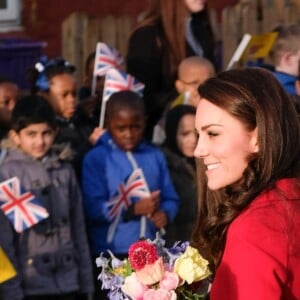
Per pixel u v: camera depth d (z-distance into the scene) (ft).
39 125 27.94
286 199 15.24
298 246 14.90
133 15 50.85
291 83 33.17
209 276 16.85
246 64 37.93
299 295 14.96
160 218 29.81
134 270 16.76
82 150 31.14
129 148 29.96
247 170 15.53
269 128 15.28
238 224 15.15
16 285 27.02
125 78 32.78
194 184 31.32
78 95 36.88
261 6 47.85
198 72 33.99
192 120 31.48
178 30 35.55
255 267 14.78
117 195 29.63
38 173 28.07
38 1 50.67
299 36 33.24
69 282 27.86
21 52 44.88
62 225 28.09
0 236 27.12
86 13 50.57
